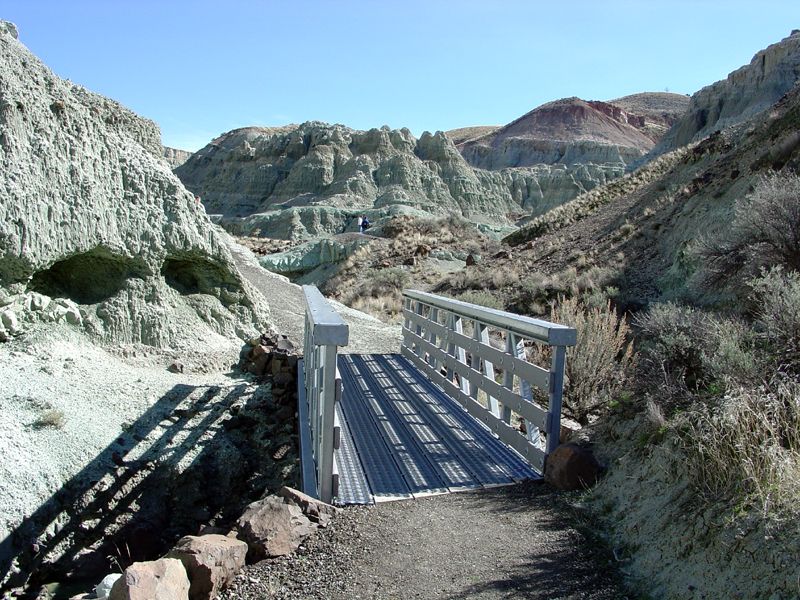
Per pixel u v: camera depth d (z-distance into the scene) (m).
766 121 19.69
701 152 24.53
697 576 2.80
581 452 4.38
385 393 7.20
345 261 36.62
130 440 6.07
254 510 3.72
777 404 3.45
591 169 119.12
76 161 7.52
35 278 7.42
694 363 4.88
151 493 5.76
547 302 17.28
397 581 3.14
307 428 5.61
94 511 5.40
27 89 7.23
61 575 5.00
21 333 6.83
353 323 12.77
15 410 5.77
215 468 6.20
